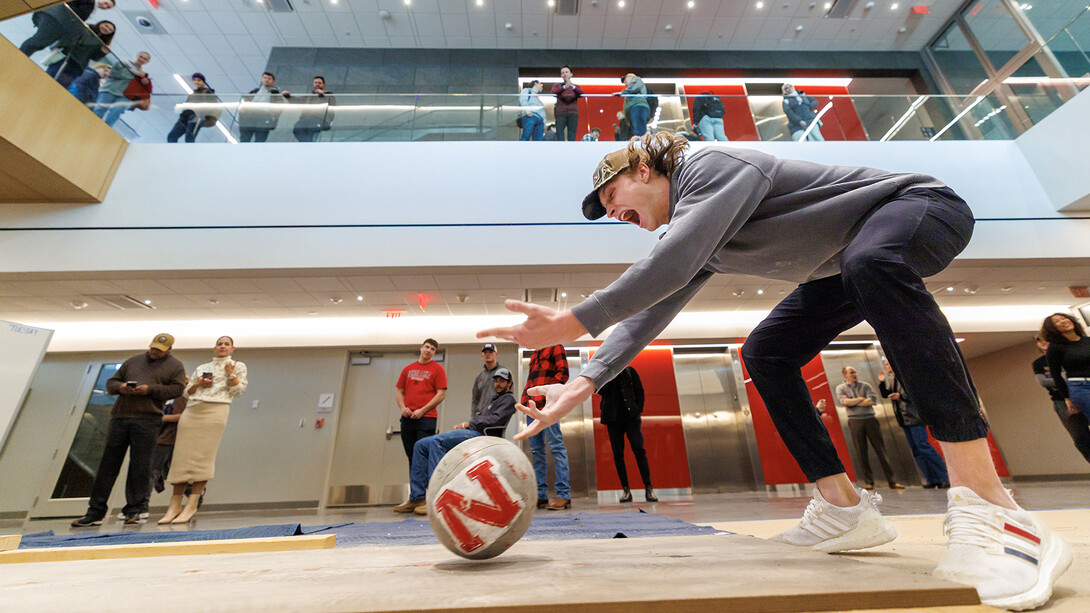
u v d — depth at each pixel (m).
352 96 5.55
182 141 4.97
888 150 5.46
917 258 0.72
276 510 5.43
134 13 7.70
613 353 0.94
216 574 0.67
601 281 5.23
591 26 8.68
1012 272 5.23
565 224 4.97
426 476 3.44
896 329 0.69
